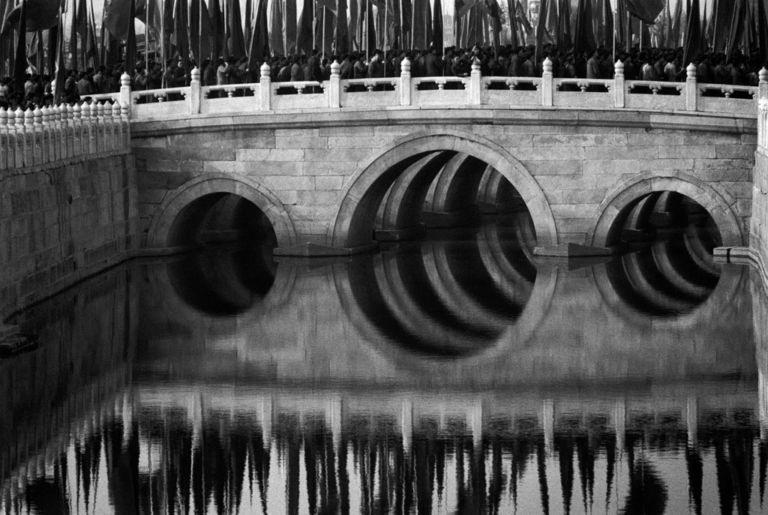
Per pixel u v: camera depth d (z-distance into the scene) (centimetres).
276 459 3472
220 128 6412
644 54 6788
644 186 6191
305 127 6366
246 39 7869
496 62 6650
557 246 6291
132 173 6469
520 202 9306
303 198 6444
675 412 3791
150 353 4525
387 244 7106
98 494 3219
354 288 5728
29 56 7825
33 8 6372
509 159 6238
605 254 6291
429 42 7662
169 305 5309
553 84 6166
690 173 6141
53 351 4503
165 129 6450
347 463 3438
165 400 3978
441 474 3359
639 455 3447
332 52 7662
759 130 5831
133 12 6888
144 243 6569
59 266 5491
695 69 6109
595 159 6209
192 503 3178
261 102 6369
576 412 3822
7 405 3897
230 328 4941
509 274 6031
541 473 3347
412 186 7369
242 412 3866
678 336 4688
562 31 7294
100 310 5178
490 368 4341
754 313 4994
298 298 5522
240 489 3266
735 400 3884
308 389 4112
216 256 6631
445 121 6238
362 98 6306
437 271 6162
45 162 5306
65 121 5569
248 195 6462
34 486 3269
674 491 3198
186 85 6956
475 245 7100
